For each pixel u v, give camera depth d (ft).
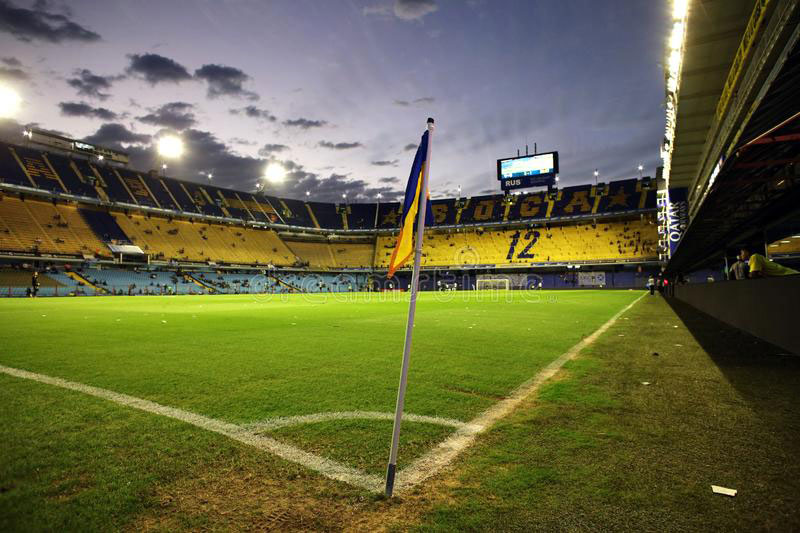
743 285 30.55
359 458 9.48
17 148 162.71
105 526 6.89
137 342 27.71
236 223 220.23
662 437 10.38
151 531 6.77
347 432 11.09
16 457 9.53
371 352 23.66
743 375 16.92
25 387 15.84
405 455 9.60
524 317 46.57
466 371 18.47
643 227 195.52
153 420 12.07
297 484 8.30
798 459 9.02
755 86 31.58
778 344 23.41
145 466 9.10
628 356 21.62
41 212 153.38
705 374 17.22
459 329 34.99
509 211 225.97
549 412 12.57
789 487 7.83
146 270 168.14
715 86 52.44
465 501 7.53
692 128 65.00
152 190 192.95
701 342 25.93
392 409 13.06
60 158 173.27
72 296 128.47
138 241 170.19
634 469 8.66
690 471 8.54
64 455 9.64
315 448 10.06
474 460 9.25
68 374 18.06
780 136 15.29
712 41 43.86
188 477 8.61
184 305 75.92
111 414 12.61
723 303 37.42
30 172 157.17
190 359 21.57
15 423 11.82
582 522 6.78
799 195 23.12
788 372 17.26
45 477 8.56
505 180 201.05
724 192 23.49
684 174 88.74
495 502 7.47
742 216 31.32
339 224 253.85
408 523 6.88
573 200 215.92
